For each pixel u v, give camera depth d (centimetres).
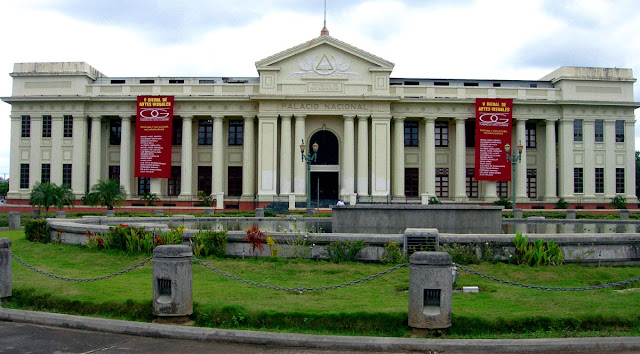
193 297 1112
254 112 5997
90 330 998
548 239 1541
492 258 1545
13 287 1210
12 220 3312
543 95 6069
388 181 5806
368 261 1582
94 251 1845
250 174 5962
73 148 5959
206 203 5719
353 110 5872
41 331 996
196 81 6231
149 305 1055
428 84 6250
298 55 5878
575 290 1130
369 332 951
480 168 5838
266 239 1644
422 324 930
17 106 6041
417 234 1559
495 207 2184
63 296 1132
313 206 5838
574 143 6106
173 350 888
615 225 3067
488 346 874
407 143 6300
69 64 6031
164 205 5947
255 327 978
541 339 891
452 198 6191
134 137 6247
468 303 1083
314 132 6069
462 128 6050
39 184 4803
